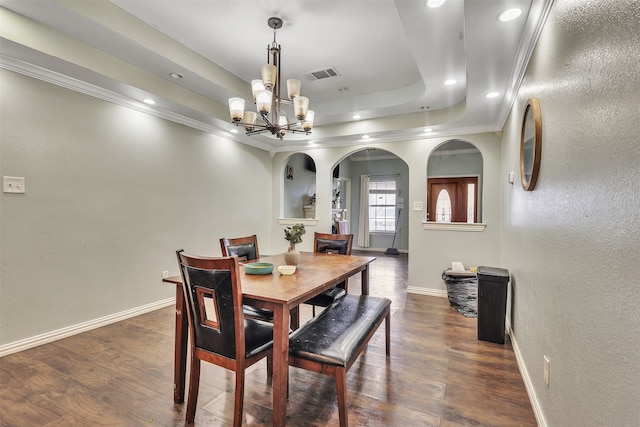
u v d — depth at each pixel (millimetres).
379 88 3738
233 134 4523
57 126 2670
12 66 2385
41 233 2576
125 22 2340
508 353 2514
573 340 1229
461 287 3545
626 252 838
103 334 2799
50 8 2027
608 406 940
